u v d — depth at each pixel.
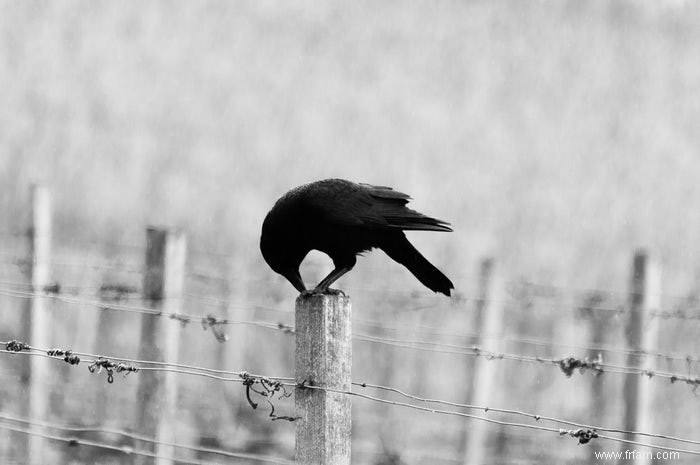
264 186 32.81
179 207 29.11
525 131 39.59
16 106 38.25
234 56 45.97
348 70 45.41
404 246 8.69
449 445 15.45
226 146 36.38
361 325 18.22
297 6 50.50
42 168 31.92
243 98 41.75
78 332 16.69
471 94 43.25
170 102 40.50
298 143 37.59
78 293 15.41
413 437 15.94
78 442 10.42
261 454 14.65
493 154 37.31
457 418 16.31
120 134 36.28
